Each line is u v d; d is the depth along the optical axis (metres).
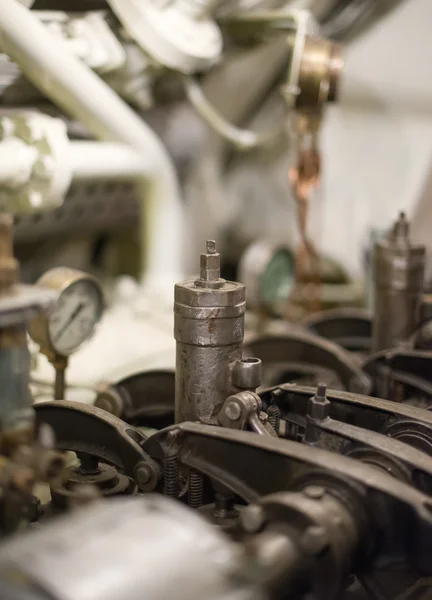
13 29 1.36
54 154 1.37
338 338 1.86
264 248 2.00
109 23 1.65
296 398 1.14
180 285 0.99
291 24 1.79
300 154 1.83
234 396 0.98
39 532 0.65
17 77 1.54
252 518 0.78
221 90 2.26
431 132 2.58
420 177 2.61
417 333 1.51
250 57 2.16
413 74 2.56
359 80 2.64
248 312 2.13
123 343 1.80
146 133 1.66
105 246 2.43
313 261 2.17
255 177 2.65
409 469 0.91
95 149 1.56
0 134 1.36
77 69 1.47
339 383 1.53
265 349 1.58
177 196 1.79
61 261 2.22
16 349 0.78
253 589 0.67
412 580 0.98
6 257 0.79
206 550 0.65
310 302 2.17
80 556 0.60
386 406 1.06
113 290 2.13
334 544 0.76
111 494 1.05
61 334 1.31
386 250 1.45
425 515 0.79
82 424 1.06
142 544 0.63
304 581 0.78
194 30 1.70
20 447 0.80
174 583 0.62
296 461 0.86
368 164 2.68
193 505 0.98
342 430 0.97
